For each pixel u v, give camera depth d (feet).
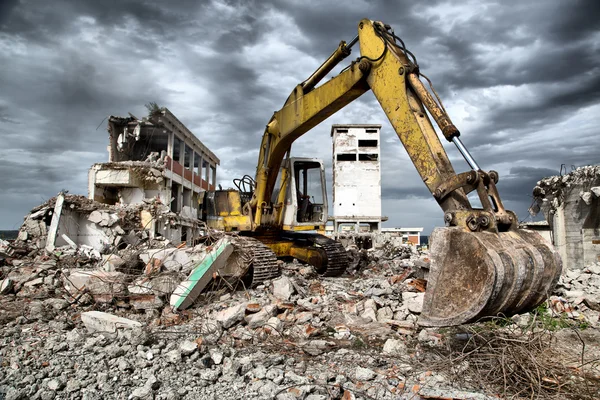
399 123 17.44
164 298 22.21
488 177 13.73
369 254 43.42
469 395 11.21
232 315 17.93
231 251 23.49
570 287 24.54
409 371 13.26
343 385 12.32
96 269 27.55
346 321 18.76
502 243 12.60
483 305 11.77
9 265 33.17
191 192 88.48
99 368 13.48
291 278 26.08
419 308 19.47
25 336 17.43
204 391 11.96
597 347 16.08
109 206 50.42
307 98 25.00
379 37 19.11
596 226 31.68
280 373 12.80
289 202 32.09
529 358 12.85
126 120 71.72
